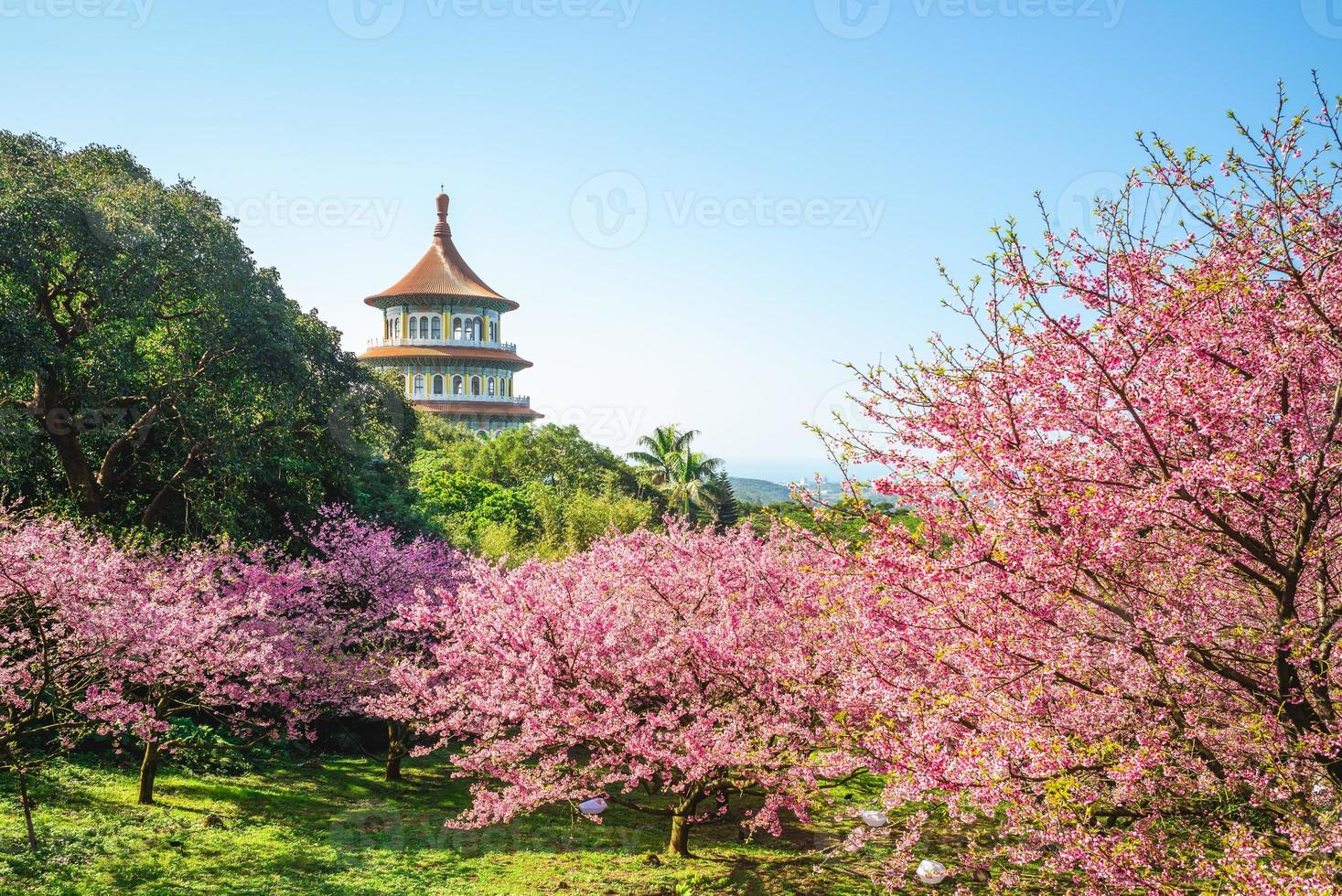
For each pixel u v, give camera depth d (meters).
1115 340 5.90
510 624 12.08
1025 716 5.99
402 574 19.34
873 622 7.20
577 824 15.07
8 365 17.25
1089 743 5.94
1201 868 5.54
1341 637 5.84
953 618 6.43
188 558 15.83
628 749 11.59
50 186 18.89
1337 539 6.07
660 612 13.89
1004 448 5.96
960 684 6.67
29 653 13.19
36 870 11.18
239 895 11.22
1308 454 5.45
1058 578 5.82
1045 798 6.00
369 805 16.00
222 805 15.21
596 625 12.10
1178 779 6.11
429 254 95.25
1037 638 6.11
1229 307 5.87
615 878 12.34
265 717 19.08
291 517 23.91
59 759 15.80
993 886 7.49
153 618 12.75
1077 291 5.98
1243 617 6.85
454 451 62.62
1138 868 5.64
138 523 22.16
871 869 12.03
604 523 40.44
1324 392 6.12
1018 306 5.88
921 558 6.18
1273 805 5.81
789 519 8.45
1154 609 6.01
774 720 11.22
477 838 14.30
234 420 21.14
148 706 13.42
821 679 10.95
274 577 17.33
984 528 5.98
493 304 93.38
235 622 16.23
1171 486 5.32
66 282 19.47
